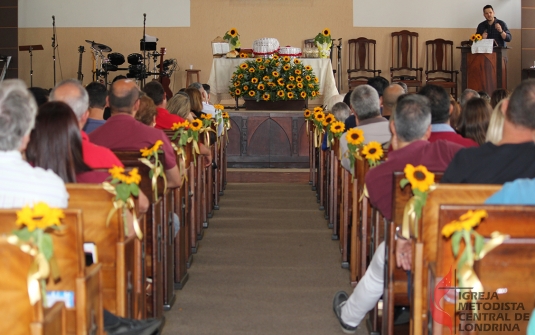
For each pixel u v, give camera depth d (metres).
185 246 4.52
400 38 13.13
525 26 13.15
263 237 5.70
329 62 9.93
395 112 3.21
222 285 4.39
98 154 3.11
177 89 13.52
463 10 13.16
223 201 7.29
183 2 13.41
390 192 3.10
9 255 1.85
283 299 4.11
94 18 13.42
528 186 2.34
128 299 2.83
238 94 9.07
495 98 5.44
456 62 13.20
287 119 8.87
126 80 3.95
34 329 1.86
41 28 13.41
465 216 1.99
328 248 5.34
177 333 3.54
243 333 3.54
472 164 2.61
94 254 2.68
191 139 4.90
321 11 13.29
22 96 2.30
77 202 2.62
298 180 8.55
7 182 2.26
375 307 3.44
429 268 2.46
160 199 3.68
